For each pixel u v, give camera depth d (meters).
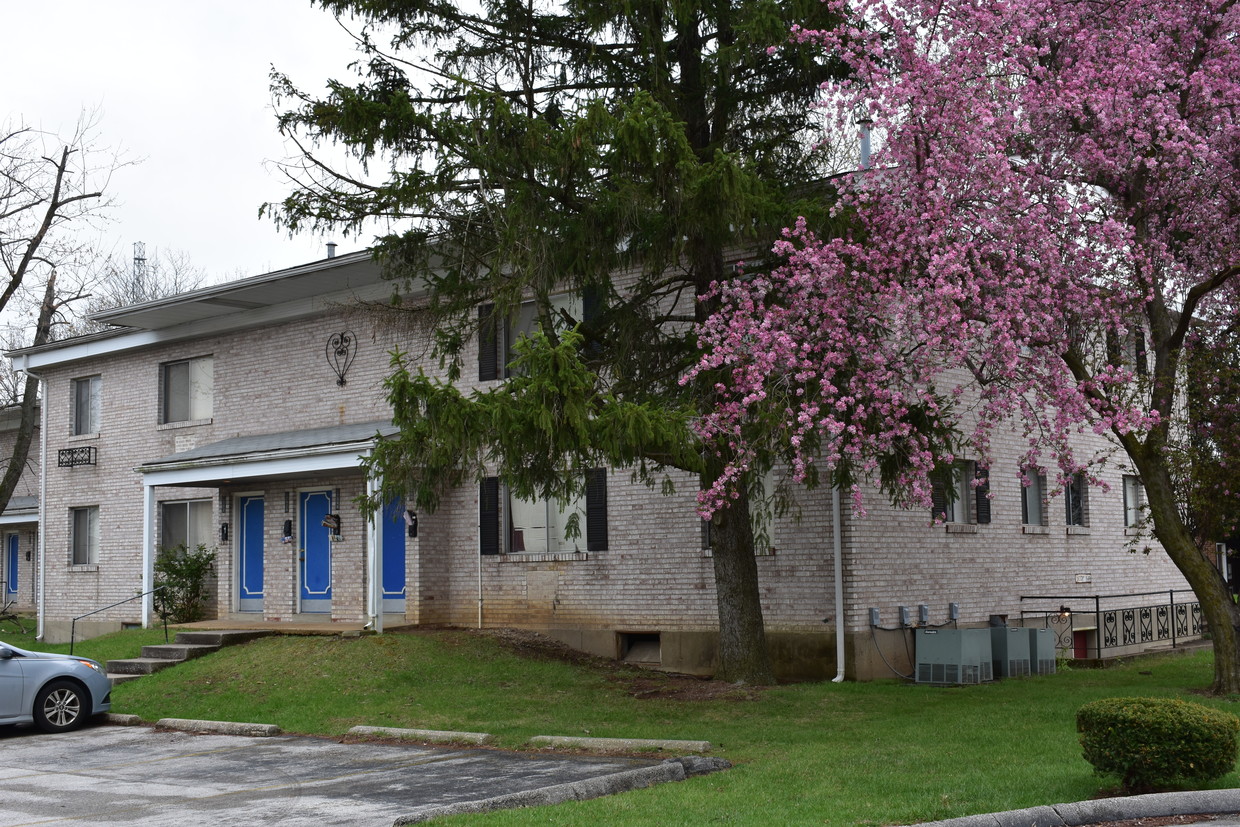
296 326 22.55
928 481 12.66
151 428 24.83
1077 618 21.23
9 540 31.92
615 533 18.52
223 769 11.29
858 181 13.07
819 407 12.11
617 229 12.68
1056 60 14.15
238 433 23.27
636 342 13.89
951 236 12.23
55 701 14.57
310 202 13.18
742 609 15.54
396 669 16.38
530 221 12.49
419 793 9.51
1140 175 14.10
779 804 8.34
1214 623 14.15
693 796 8.69
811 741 11.36
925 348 12.30
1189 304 13.92
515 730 12.70
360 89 13.44
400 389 11.27
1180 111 14.09
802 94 14.17
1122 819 7.92
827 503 16.61
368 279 20.42
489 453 12.13
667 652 17.77
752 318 12.71
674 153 11.97
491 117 12.47
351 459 18.97
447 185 12.75
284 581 21.80
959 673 15.95
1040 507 21.05
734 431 12.11
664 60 13.73
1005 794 8.38
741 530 15.66
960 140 12.35
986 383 12.95
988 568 19.16
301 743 12.87
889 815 7.83
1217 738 8.15
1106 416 12.76
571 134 11.98
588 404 11.36
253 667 17.06
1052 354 12.96
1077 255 12.95
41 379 27.30
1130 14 13.80
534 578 19.31
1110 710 8.39
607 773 10.02
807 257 11.92
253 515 22.78
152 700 16.03
